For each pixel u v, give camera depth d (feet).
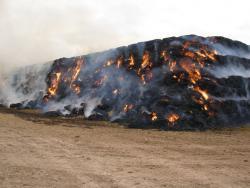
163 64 79.15
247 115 75.10
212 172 36.91
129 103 74.79
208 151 48.08
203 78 76.02
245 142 55.98
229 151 48.47
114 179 32.83
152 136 58.80
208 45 83.41
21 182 30.68
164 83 75.82
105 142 51.37
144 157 42.78
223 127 70.23
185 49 80.43
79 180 32.12
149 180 33.09
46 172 34.09
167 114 70.03
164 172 36.14
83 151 44.45
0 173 32.89
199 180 33.78
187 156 44.47
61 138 52.34
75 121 72.18
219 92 75.20
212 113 71.87
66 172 34.47
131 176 34.14
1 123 62.34
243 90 78.38
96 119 74.28
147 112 70.79
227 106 73.92
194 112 70.85
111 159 40.93
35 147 45.03
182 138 57.98
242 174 36.50
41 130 58.54
